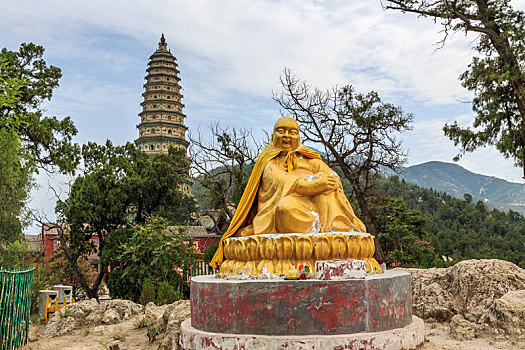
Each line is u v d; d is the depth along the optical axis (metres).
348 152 29.09
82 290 31.52
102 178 30.88
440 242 61.25
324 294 7.57
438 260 31.95
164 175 32.81
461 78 23.66
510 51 21.69
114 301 15.35
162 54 74.25
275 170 9.84
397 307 8.25
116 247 24.91
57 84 28.45
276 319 7.59
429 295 12.06
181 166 37.72
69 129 29.14
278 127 10.29
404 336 7.90
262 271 8.30
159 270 22.16
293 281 7.66
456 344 8.80
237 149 29.94
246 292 7.80
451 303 11.52
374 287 7.83
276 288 7.67
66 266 31.56
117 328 13.48
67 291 19.28
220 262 10.34
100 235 30.84
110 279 22.88
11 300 11.30
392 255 30.88
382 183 94.25
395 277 8.30
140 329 13.13
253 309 7.73
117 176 32.34
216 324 8.05
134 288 21.86
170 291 17.52
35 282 20.83
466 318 10.34
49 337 13.34
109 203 29.84
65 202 31.14
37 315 18.25
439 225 85.31
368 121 28.17
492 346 8.59
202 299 8.37
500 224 85.25
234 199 27.80
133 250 22.11
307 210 9.09
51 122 28.31
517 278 10.88
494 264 11.42
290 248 8.29
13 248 17.06
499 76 21.33
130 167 34.44
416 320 9.07
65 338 12.89
